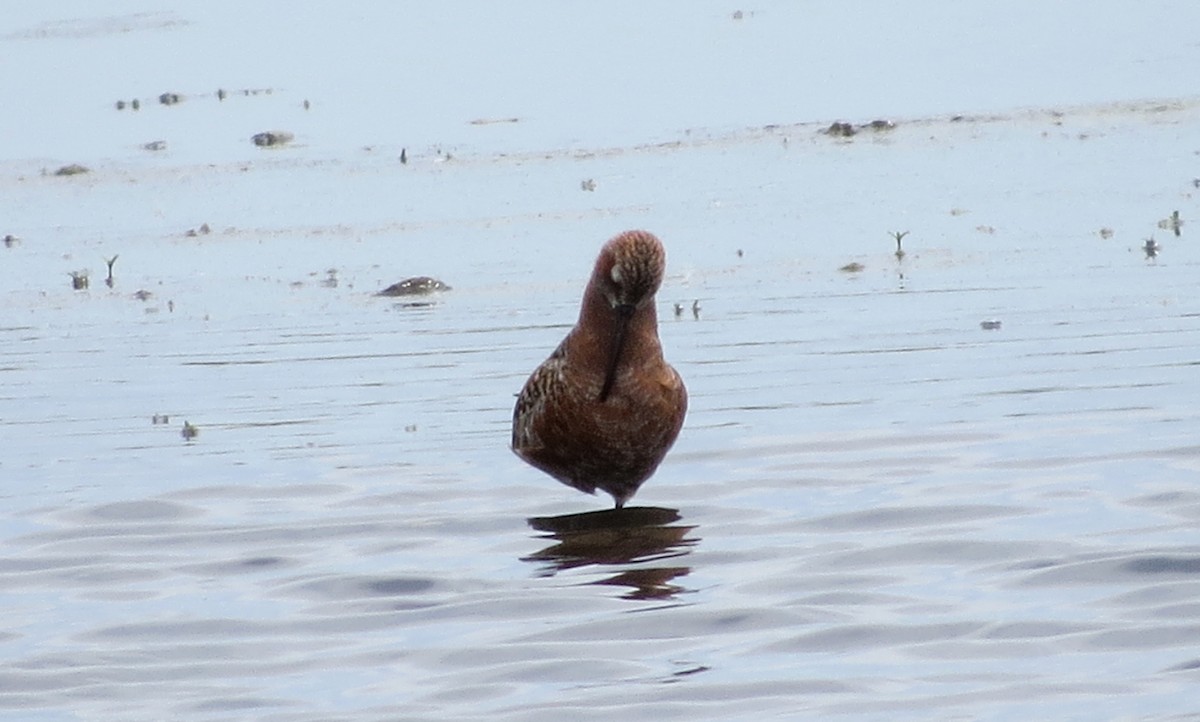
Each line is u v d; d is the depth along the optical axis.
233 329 25.38
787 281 26.69
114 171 35.84
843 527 17.03
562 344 18.02
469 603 15.44
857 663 13.77
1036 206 30.17
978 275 26.34
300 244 30.20
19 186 35.09
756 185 32.78
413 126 38.81
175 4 53.19
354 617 15.24
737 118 38.34
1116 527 16.50
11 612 15.55
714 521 17.44
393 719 12.98
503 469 19.28
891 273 26.78
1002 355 22.36
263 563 16.70
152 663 14.30
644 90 41.34
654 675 13.66
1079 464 18.38
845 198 31.47
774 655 13.98
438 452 19.84
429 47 46.81
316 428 20.80
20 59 47.03
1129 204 29.88
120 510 18.25
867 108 38.59
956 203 30.62
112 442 20.53
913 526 16.94
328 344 24.41
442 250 29.34
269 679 13.91
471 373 22.72
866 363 22.38
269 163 36.03
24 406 22.06
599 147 36.28
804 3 50.75
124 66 45.50
